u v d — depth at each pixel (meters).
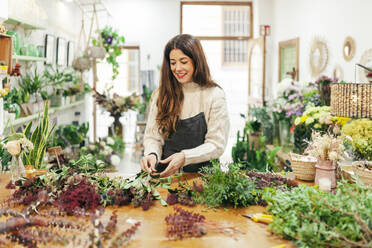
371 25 3.62
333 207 1.24
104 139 5.80
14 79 3.96
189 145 2.26
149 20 7.57
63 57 5.94
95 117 7.67
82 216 1.45
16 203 1.58
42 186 1.66
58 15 5.81
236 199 1.59
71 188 1.60
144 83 7.40
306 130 3.32
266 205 1.62
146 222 1.44
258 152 4.18
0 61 2.71
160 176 1.92
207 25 8.08
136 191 1.66
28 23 3.83
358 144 2.09
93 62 6.09
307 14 5.55
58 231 1.34
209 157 2.10
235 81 8.29
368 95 2.20
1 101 2.79
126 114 7.72
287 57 6.72
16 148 1.79
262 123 5.35
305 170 2.01
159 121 2.28
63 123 5.92
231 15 8.06
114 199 1.61
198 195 1.66
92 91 5.92
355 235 1.15
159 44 7.59
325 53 4.89
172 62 2.15
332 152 1.81
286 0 6.59
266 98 7.58
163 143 2.40
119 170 5.13
